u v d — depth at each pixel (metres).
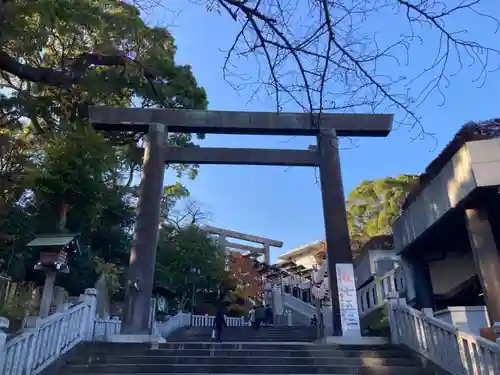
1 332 6.45
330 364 9.09
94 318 11.23
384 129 15.23
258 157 15.02
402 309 10.41
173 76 16.05
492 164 9.48
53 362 8.32
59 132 17.67
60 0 10.60
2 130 18.97
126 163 23.55
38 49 13.40
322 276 23.98
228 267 34.81
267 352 9.66
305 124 15.11
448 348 8.12
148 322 12.55
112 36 13.54
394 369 8.61
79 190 17.22
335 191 14.55
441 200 11.27
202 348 10.14
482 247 9.77
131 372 8.48
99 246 20.94
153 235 13.66
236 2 4.15
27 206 17.88
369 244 20.47
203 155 14.93
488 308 9.31
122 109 15.21
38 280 16.86
